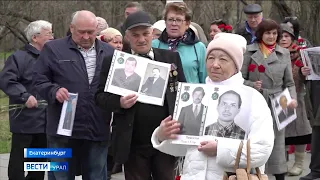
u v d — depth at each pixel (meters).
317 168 7.88
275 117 7.29
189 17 6.56
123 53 5.06
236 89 4.08
